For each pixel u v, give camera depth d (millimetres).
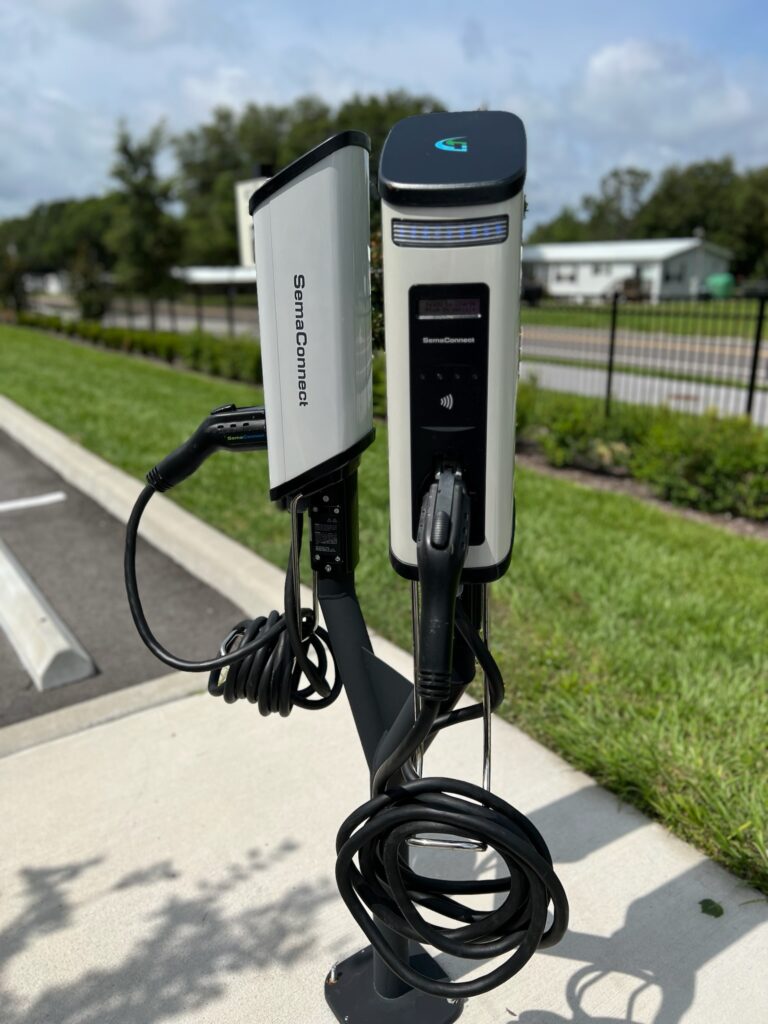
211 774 2383
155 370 12500
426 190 1034
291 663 1554
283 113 64312
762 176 67250
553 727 2471
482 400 1134
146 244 20906
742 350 15305
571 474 6184
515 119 1146
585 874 1961
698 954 1746
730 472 4973
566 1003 1644
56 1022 1636
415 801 1225
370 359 1360
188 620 3533
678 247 39094
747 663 2838
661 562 3855
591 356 15445
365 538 4180
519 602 3318
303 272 1239
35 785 2352
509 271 1071
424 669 1117
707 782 2156
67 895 1948
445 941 1298
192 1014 1646
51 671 3000
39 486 5711
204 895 1943
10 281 29203
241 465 5797
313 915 1881
